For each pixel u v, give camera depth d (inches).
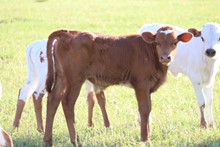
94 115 483.5
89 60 380.5
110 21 1109.7
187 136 399.9
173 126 428.5
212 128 431.8
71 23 1080.8
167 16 1171.3
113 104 517.3
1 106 508.4
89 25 1047.0
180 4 1427.2
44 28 1019.9
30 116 477.4
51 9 1362.0
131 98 547.8
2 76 631.2
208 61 446.0
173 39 375.9
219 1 1475.1
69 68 382.3
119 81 390.3
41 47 447.5
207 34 433.4
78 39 378.6
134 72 386.3
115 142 393.1
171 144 387.9
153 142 394.6
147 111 388.8
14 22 1106.1
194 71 454.9
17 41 871.1
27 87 451.5
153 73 387.9
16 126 444.1
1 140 349.4
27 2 1549.0
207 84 457.7
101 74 385.4
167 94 553.9
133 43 385.7
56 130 427.8
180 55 459.8
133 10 1312.7
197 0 1504.7
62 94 391.5
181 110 493.4
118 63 383.2
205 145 382.9
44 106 509.7
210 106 456.8
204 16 1157.7
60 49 384.5
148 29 487.5
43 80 442.9
